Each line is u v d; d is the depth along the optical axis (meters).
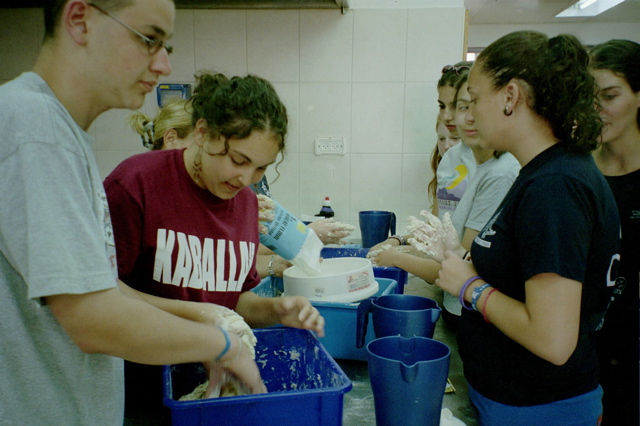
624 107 1.00
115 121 2.16
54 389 0.54
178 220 0.80
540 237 0.62
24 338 0.51
